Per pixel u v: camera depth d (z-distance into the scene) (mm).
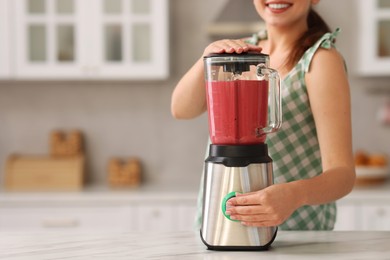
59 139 4129
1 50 3828
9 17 3832
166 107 4234
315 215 1845
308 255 1377
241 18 3812
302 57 1689
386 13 3822
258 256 1371
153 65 3852
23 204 3611
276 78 1411
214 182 1431
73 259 1359
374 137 4172
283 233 1646
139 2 3854
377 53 3828
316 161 1795
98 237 1610
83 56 3850
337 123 1583
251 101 1404
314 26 1801
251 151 1420
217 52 1429
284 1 1696
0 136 4242
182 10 4199
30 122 4238
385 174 3902
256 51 1432
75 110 4234
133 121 4242
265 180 1428
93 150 4234
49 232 1689
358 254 1381
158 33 3838
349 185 1517
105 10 3855
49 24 3848
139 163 4227
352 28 4148
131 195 3631
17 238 1607
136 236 1619
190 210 3619
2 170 4223
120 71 3852
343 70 1642
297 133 1750
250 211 1396
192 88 1668
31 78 3875
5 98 4227
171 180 4234
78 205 3615
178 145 4234
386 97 4164
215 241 1428
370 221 3531
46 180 4008
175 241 1549
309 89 1655
